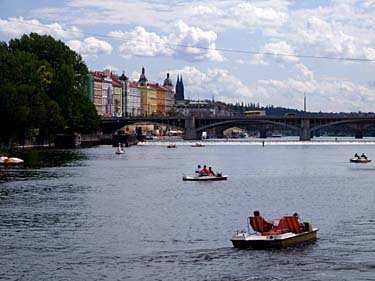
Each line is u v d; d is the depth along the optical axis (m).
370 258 58.62
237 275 53.69
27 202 93.88
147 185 121.88
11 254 60.41
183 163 189.75
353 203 95.50
